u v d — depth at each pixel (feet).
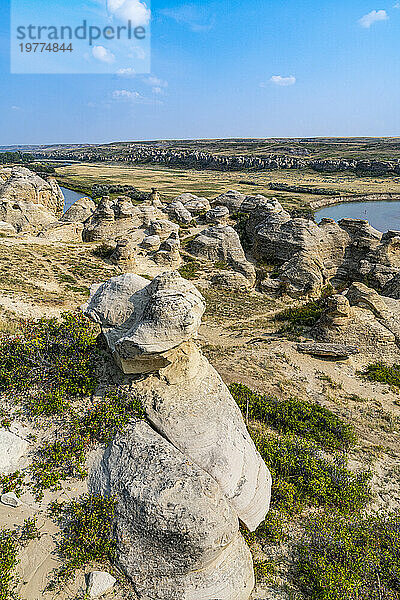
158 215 185.37
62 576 30.27
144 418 38.63
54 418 40.37
